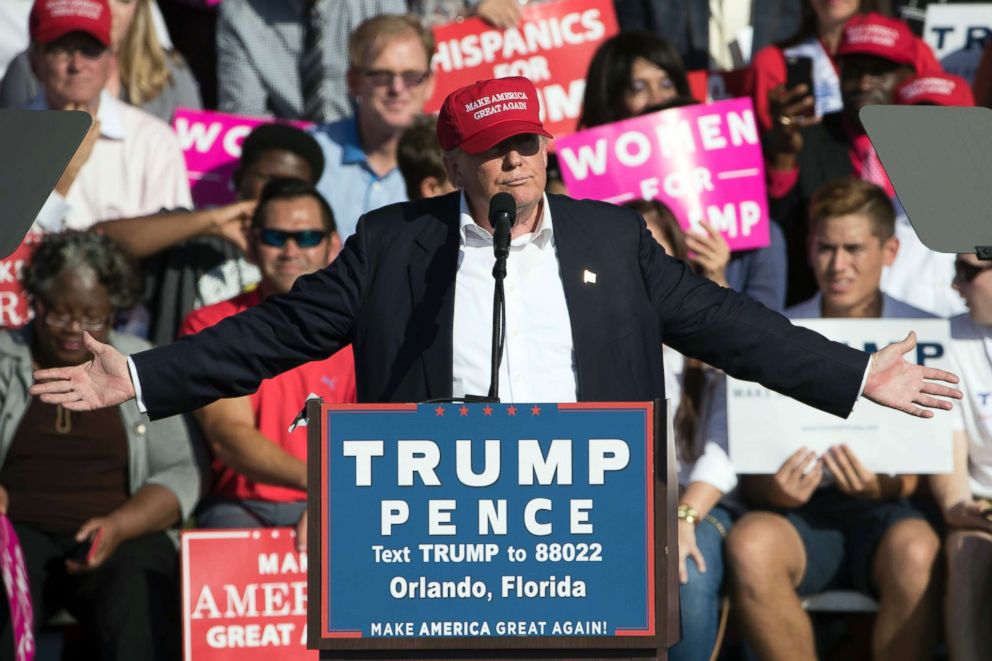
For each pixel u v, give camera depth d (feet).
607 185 72.49
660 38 77.77
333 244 68.08
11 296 70.13
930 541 63.62
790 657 63.00
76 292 63.82
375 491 33.24
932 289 73.56
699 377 66.28
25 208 38.19
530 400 40.16
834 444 63.72
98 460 64.23
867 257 67.82
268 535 61.26
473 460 33.19
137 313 71.82
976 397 65.82
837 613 67.72
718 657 67.72
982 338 66.18
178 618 62.39
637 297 40.78
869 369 39.50
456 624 33.22
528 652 33.47
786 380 39.96
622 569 33.09
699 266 71.10
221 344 39.75
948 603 63.16
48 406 64.23
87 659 64.80
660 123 72.54
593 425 33.19
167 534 64.23
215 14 86.99
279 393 65.46
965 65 82.43
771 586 62.90
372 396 40.57
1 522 59.16
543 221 41.45
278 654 61.00
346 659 33.53
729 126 72.64
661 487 33.12
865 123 39.96
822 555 64.64
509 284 41.01
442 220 41.68
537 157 41.22
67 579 63.00
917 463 63.62
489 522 33.19
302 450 65.21
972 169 39.37
